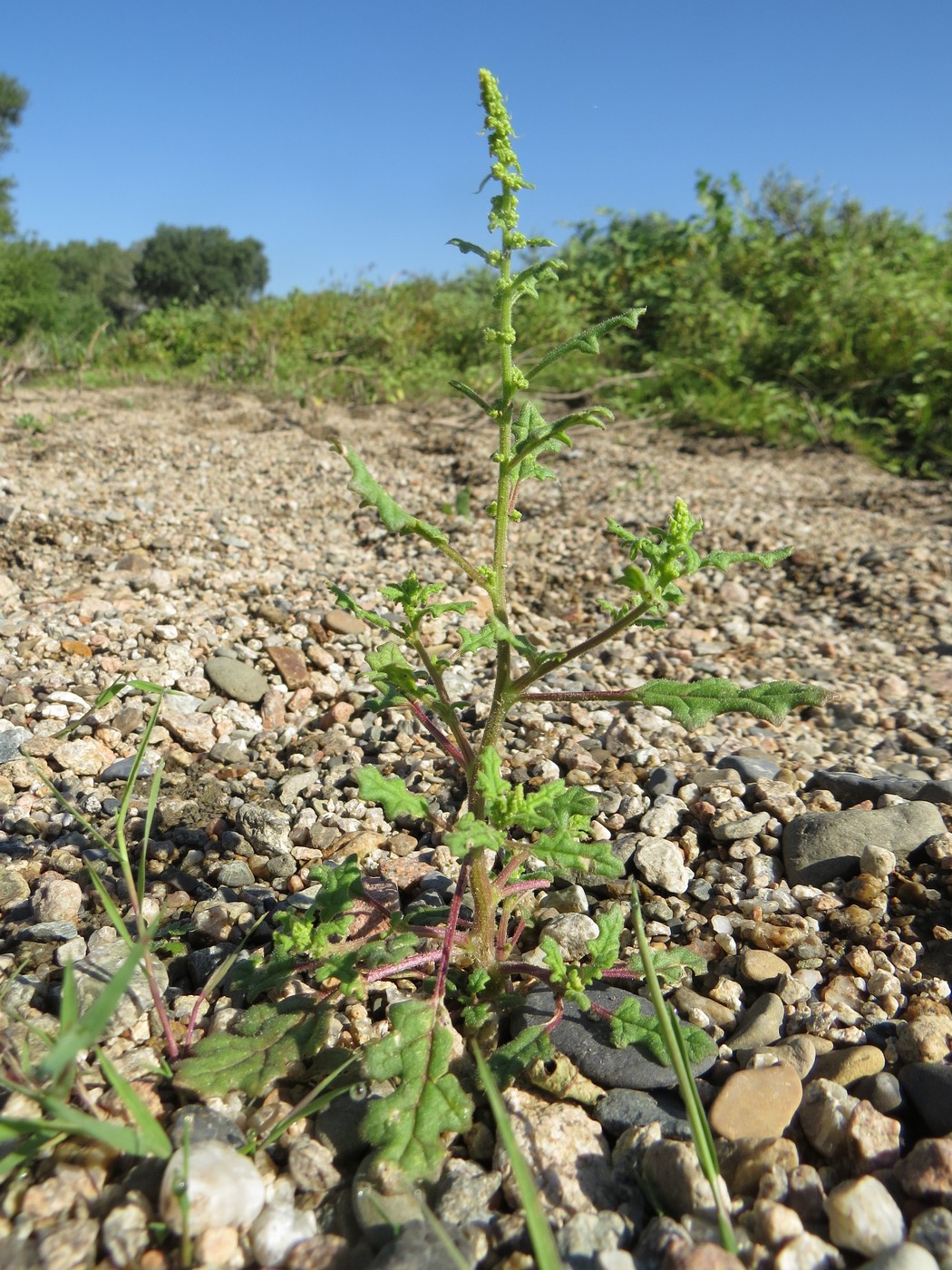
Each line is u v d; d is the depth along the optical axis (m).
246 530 0.85
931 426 1.33
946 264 1.67
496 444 1.27
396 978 0.30
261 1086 0.25
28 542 0.74
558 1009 0.28
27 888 0.35
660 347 1.72
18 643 0.55
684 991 0.30
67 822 0.39
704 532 0.92
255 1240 0.21
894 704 0.57
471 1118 0.24
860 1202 0.21
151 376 1.74
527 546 0.88
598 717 0.52
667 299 1.76
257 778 0.44
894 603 0.75
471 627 0.66
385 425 1.40
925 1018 0.28
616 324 0.25
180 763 0.45
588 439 1.35
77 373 1.65
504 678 0.27
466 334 1.83
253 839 0.38
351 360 1.77
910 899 0.34
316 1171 0.23
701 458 1.27
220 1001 0.29
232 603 0.66
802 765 0.46
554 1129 0.24
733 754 0.47
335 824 0.40
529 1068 0.26
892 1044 0.28
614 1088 0.26
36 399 1.41
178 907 0.35
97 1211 0.22
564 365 1.63
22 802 0.40
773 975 0.31
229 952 0.31
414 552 0.85
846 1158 0.23
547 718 0.51
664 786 0.42
